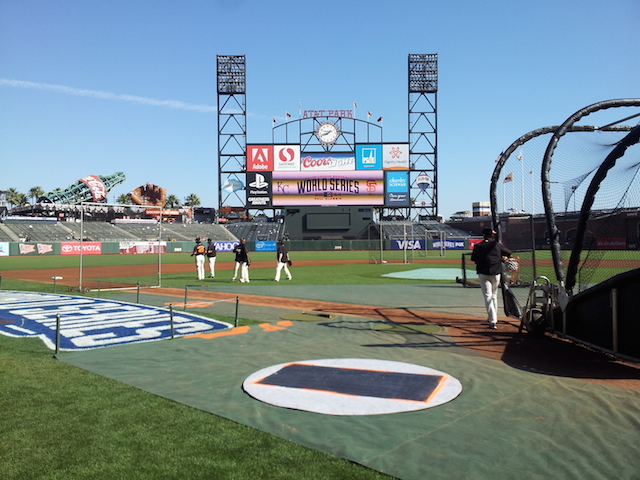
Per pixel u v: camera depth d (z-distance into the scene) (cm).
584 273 752
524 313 799
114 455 347
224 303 1222
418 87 6912
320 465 330
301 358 641
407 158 6519
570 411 433
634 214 702
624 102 745
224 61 6788
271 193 6469
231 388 508
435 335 796
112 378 546
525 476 312
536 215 1260
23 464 333
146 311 1080
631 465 327
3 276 2394
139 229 7031
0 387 508
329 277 2148
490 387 507
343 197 6494
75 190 8631
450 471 320
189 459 341
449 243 6494
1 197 8062
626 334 564
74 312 1068
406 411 436
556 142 768
